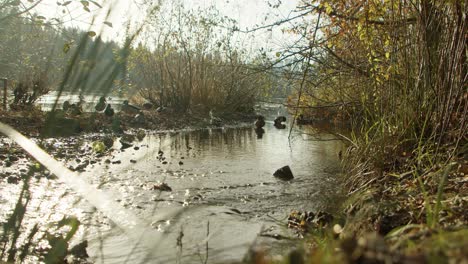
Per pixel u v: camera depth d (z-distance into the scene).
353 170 6.13
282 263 1.27
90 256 3.53
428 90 5.69
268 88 12.22
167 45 16.98
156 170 7.66
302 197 5.96
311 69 10.32
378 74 6.76
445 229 2.31
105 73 1.61
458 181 4.10
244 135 13.83
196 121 16.39
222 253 3.76
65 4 3.04
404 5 6.40
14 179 6.18
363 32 7.31
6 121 10.28
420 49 5.88
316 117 17.06
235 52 17.34
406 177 5.10
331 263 1.17
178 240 3.47
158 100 18.00
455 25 5.24
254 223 4.80
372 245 1.22
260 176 7.42
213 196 6.02
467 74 5.01
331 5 7.86
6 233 2.06
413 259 1.15
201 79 18.22
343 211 4.51
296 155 9.66
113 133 11.95
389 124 5.95
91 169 7.35
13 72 11.36
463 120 4.73
